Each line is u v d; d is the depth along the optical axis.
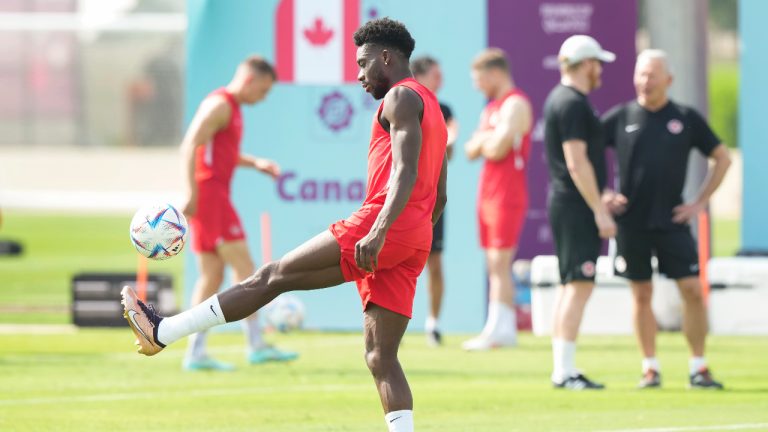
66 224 103.56
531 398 31.91
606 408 30.16
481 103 47.91
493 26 47.75
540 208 48.38
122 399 31.81
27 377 35.97
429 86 41.62
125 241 90.81
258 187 47.81
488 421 28.19
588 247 32.75
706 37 50.50
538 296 46.91
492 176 42.72
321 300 48.53
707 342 44.97
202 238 36.44
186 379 35.69
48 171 133.12
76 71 140.00
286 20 47.38
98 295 48.78
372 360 21.17
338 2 47.34
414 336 47.53
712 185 33.09
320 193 47.88
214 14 47.31
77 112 140.50
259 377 36.12
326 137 47.75
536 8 47.81
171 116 140.75
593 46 32.56
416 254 20.98
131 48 140.12
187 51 47.31
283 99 47.66
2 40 139.25
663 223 32.75
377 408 30.36
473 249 48.31
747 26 48.84
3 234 94.50
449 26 47.72
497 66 42.38
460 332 48.44
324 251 20.88
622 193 33.12
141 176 132.12
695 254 33.03
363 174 47.81
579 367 38.72
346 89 47.59
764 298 46.41
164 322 21.39
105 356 40.91
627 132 33.06
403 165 19.98
